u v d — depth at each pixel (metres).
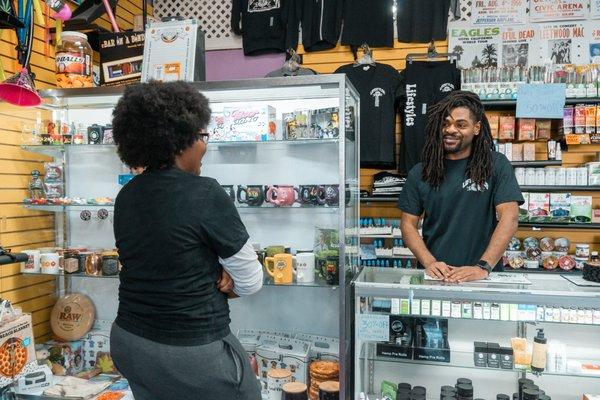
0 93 2.24
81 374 2.48
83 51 2.56
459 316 1.87
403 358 2.03
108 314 2.72
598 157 3.72
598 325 1.88
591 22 3.77
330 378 2.17
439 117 2.22
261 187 2.34
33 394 2.23
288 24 4.17
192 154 1.34
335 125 2.21
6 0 2.39
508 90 3.54
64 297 2.72
